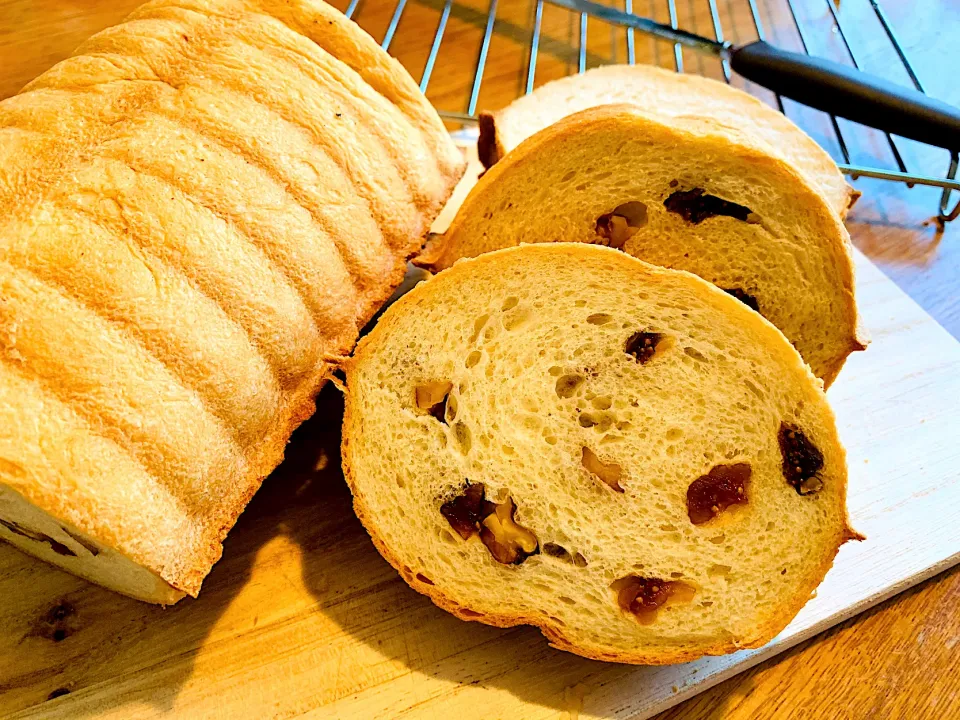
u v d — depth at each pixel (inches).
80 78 6.3
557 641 6.3
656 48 12.8
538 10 12.4
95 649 6.2
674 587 6.1
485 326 6.0
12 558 6.7
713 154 6.4
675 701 6.2
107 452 5.2
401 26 12.4
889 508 7.4
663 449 5.9
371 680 6.1
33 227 5.4
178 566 5.7
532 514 6.1
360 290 7.0
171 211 5.7
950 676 6.6
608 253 5.6
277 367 6.2
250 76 6.5
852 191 8.5
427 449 6.3
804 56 9.9
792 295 7.0
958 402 8.3
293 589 6.6
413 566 6.4
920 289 9.9
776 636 6.2
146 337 5.5
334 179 6.6
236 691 6.0
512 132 8.7
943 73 12.6
